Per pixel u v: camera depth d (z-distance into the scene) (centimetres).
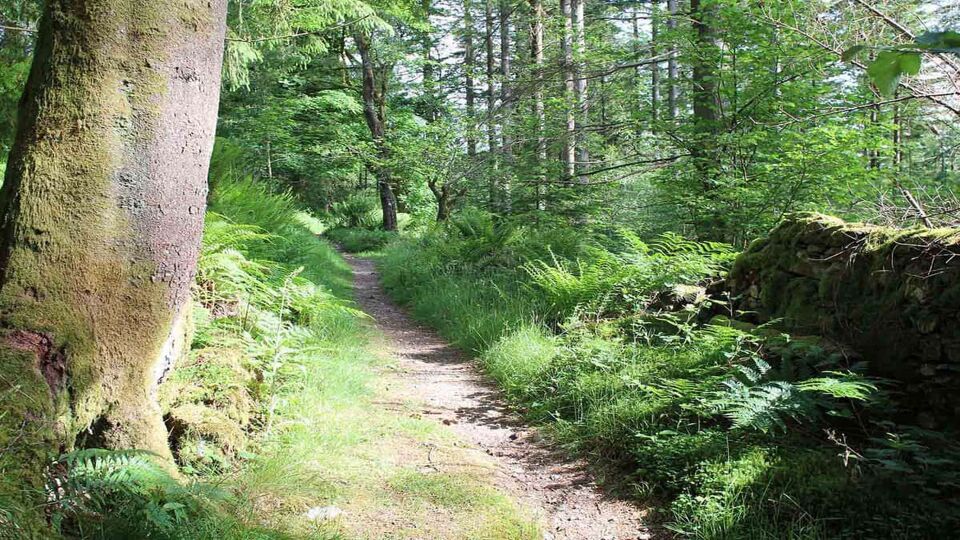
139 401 293
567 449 437
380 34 2233
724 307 562
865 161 759
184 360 386
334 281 1036
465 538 304
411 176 2058
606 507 360
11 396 240
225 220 647
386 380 592
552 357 576
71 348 266
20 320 258
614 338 578
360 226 2584
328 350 598
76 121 274
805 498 311
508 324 721
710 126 873
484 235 1164
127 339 287
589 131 1198
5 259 266
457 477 373
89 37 276
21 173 272
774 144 821
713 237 834
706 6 861
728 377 423
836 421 380
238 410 380
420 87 2375
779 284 504
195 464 326
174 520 256
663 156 1134
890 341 386
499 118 1421
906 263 393
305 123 2411
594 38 1362
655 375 480
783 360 412
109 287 279
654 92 1862
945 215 506
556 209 1255
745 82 866
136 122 283
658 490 367
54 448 247
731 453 364
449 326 834
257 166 2161
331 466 364
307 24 1136
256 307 528
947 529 273
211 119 319
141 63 284
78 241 271
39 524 219
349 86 2531
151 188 289
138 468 249
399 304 1080
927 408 358
